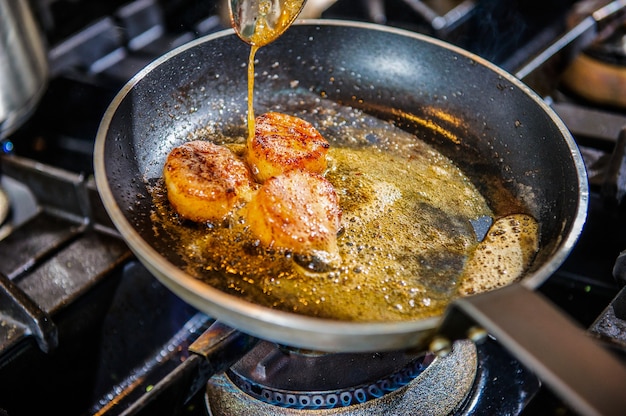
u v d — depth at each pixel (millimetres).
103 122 383
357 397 374
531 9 742
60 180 480
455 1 707
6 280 406
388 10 676
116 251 470
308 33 480
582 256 493
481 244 409
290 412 373
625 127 492
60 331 436
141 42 669
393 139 475
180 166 399
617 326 389
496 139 452
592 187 495
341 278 384
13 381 411
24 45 506
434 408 387
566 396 265
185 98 453
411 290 381
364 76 494
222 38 453
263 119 440
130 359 464
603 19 640
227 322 319
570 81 656
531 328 282
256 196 393
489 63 451
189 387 378
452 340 307
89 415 440
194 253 389
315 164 426
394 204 430
